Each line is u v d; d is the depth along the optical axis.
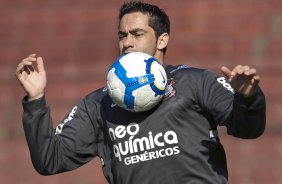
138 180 12.25
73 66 43.00
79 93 40.22
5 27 46.84
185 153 12.09
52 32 46.16
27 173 34.06
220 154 12.52
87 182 32.81
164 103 12.26
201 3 45.44
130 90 11.95
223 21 44.66
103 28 46.06
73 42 44.88
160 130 12.17
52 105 38.81
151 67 12.06
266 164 33.00
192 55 42.78
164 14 13.44
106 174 12.86
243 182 32.44
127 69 12.03
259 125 11.25
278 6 45.12
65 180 33.00
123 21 13.16
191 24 44.53
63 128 13.27
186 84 12.38
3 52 45.00
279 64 39.88
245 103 11.00
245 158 33.31
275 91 38.31
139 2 13.23
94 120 13.13
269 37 43.19
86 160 13.33
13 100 40.25
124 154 12.40
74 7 47.53
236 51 42.72
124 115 12.52
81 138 13.15
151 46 13.12
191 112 12.23
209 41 43.16
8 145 35.94
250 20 44.41
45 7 47.75
